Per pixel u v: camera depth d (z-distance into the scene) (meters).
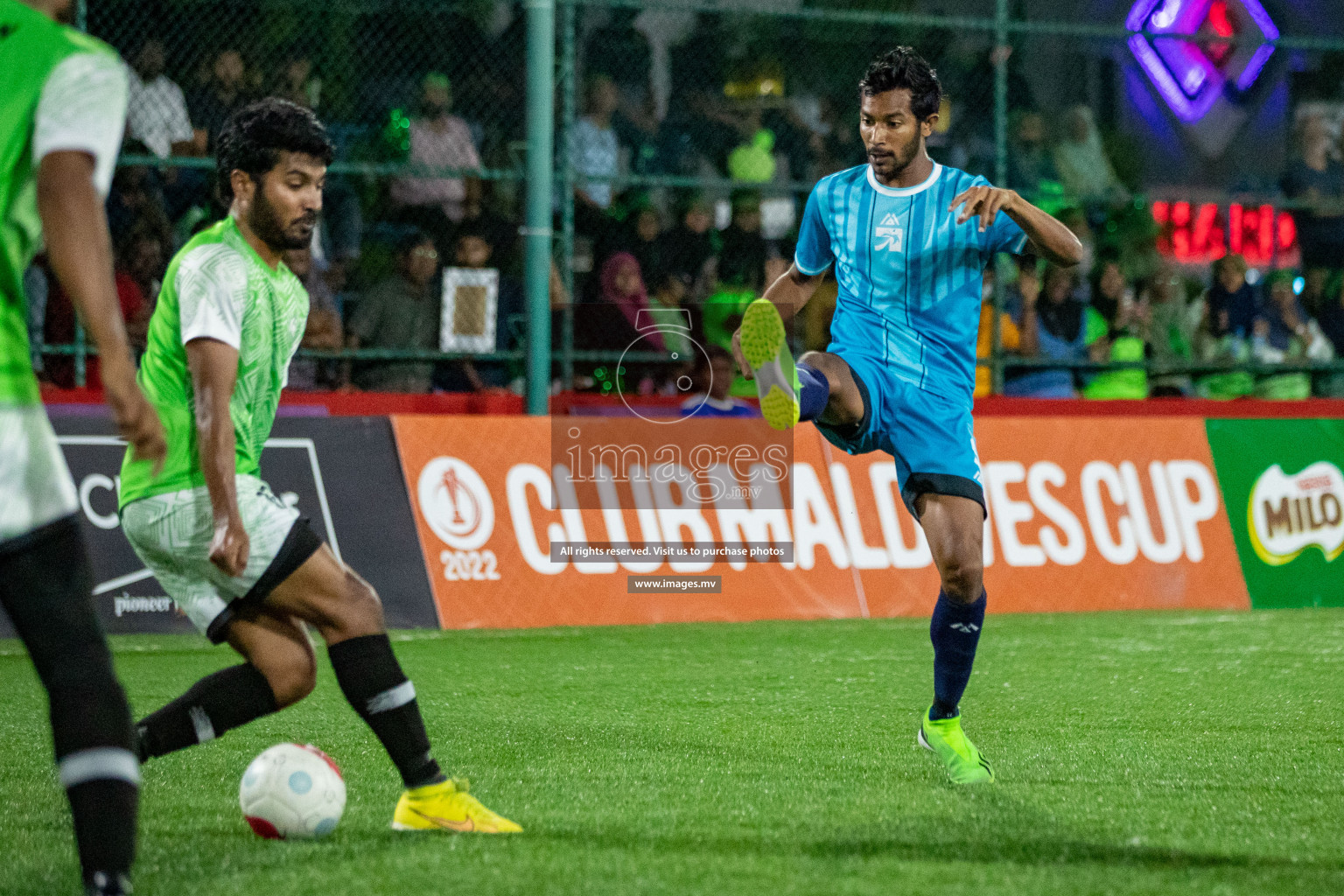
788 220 32.34
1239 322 34.66
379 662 9.67
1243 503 29.30
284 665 10.13
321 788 9.76
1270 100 35.81
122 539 23.17
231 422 9.35
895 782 12.01
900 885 8.47
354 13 30.25
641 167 32.34
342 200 29.89
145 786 11.68
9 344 7.12
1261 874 8.80
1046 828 10.15
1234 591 28.80
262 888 8.35
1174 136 35.56
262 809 9.65
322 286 29.33
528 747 13.83
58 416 23.11
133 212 28.08
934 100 13.17
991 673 19.53
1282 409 32.19
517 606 24.91
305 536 9.62
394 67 30.69
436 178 30.30
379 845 9.49
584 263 30.64
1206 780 12.17
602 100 31.64
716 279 31.30
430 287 29.75
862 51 33.69
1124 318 33.81
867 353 13.43
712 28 32.84
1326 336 35.47
